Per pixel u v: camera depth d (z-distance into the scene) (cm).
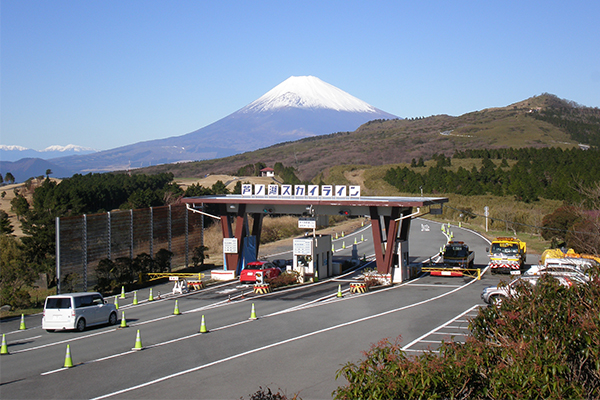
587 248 4559
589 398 972
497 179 11519
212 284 4006
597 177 9031
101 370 1761
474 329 1313
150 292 3434
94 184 8975
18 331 2561
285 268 4406
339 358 1850
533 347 985
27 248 4406
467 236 7062
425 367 944
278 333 2292
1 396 1502
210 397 1470
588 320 1045
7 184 13975
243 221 4238
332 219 9150
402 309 2814
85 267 3766
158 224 4569
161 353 1981
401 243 3984
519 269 4078
